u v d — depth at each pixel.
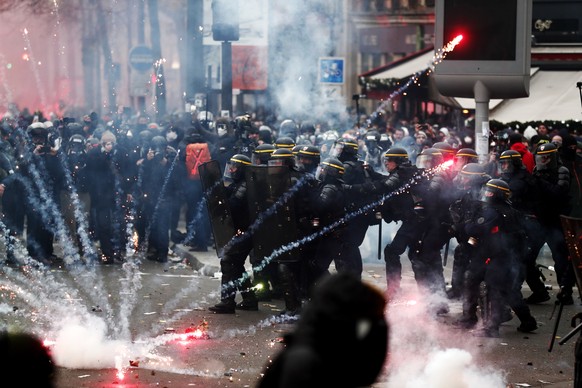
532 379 11.98
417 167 16.48
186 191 22.58
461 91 21.30
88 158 21.06
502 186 14.18
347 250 15.71
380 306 4.57
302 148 16.02
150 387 11.02
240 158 15.38
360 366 4.55
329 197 15.13
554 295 17.84
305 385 4.50
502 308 14.27
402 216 16.42
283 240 15.05
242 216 15.46
